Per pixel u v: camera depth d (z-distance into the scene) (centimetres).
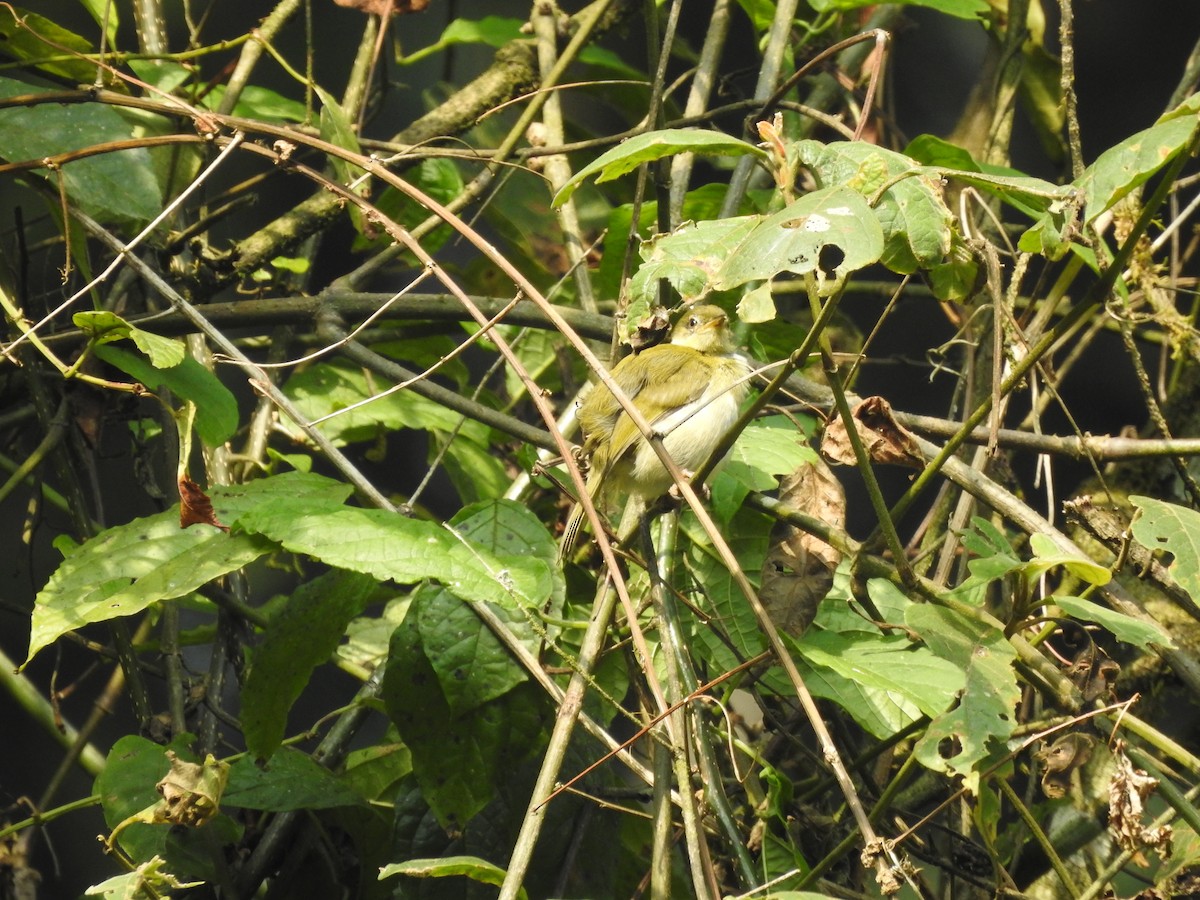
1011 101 668
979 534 412
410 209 655
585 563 583
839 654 415
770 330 617
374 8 608
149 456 563
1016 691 365
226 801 463
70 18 884
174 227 584
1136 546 404
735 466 477
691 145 359
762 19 677
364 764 528
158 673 530
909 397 1029
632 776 582
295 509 418
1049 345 364
